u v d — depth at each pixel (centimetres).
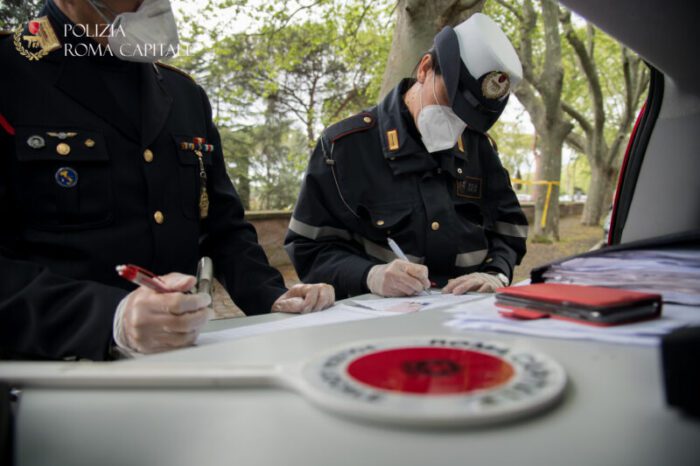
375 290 160
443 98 185
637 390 41
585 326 63
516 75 176
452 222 197
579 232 1552
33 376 45
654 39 101
